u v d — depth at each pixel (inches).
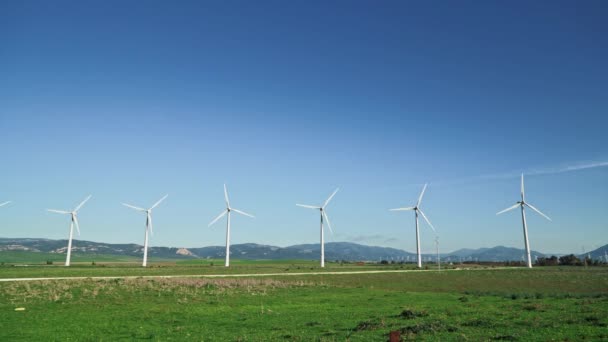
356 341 1167.0
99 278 3304.6
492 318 1485.0
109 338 1371.8
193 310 1996.8
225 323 1633.9
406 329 1290.6
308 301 2317.9
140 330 1507.1
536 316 1503.4
